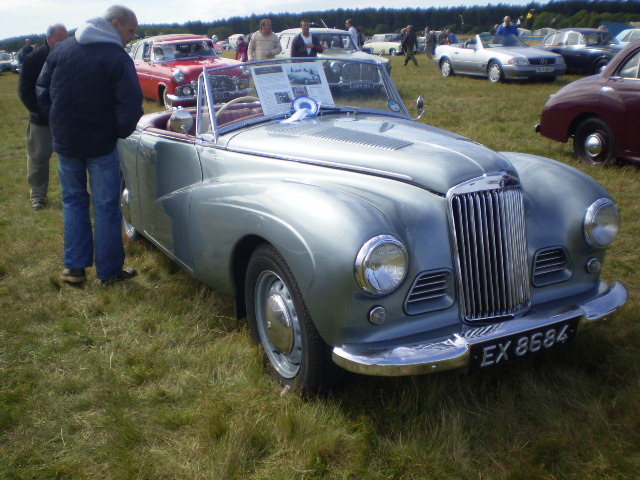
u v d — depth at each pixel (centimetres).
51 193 634
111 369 292
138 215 433
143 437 243
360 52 1288
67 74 357
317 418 248
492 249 257
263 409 258
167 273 418
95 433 248
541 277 280
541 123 729
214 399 267
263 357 292
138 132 420
